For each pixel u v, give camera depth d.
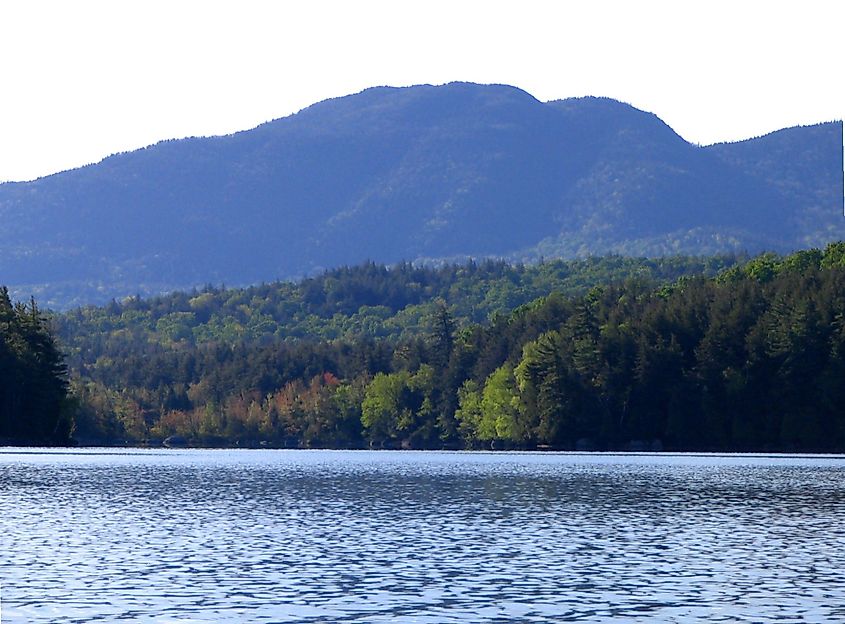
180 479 162.00
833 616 60.19
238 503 120.38
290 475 176.50
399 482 157.00
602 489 141.75
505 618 59.62
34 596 64.56
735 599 64.50
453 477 170.38
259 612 60.75
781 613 60.88
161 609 61.31
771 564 76.88
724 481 156.75
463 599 64.44
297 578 70.69
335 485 150.50
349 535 91.81
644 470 190.25
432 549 83.62
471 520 103.56
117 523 99.50
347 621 58.75
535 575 72.12
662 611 61.41
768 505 118.44
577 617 59.91
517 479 163.75
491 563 76.94
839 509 114.00
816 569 74.81
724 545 86.12
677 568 75.06
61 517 103.75
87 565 75.19
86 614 60.00
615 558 79.31
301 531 94.56
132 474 173.38
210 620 58.84
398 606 62.41
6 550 81.62
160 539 88.56
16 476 160.12
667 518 105.38
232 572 72.88
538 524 100.31
